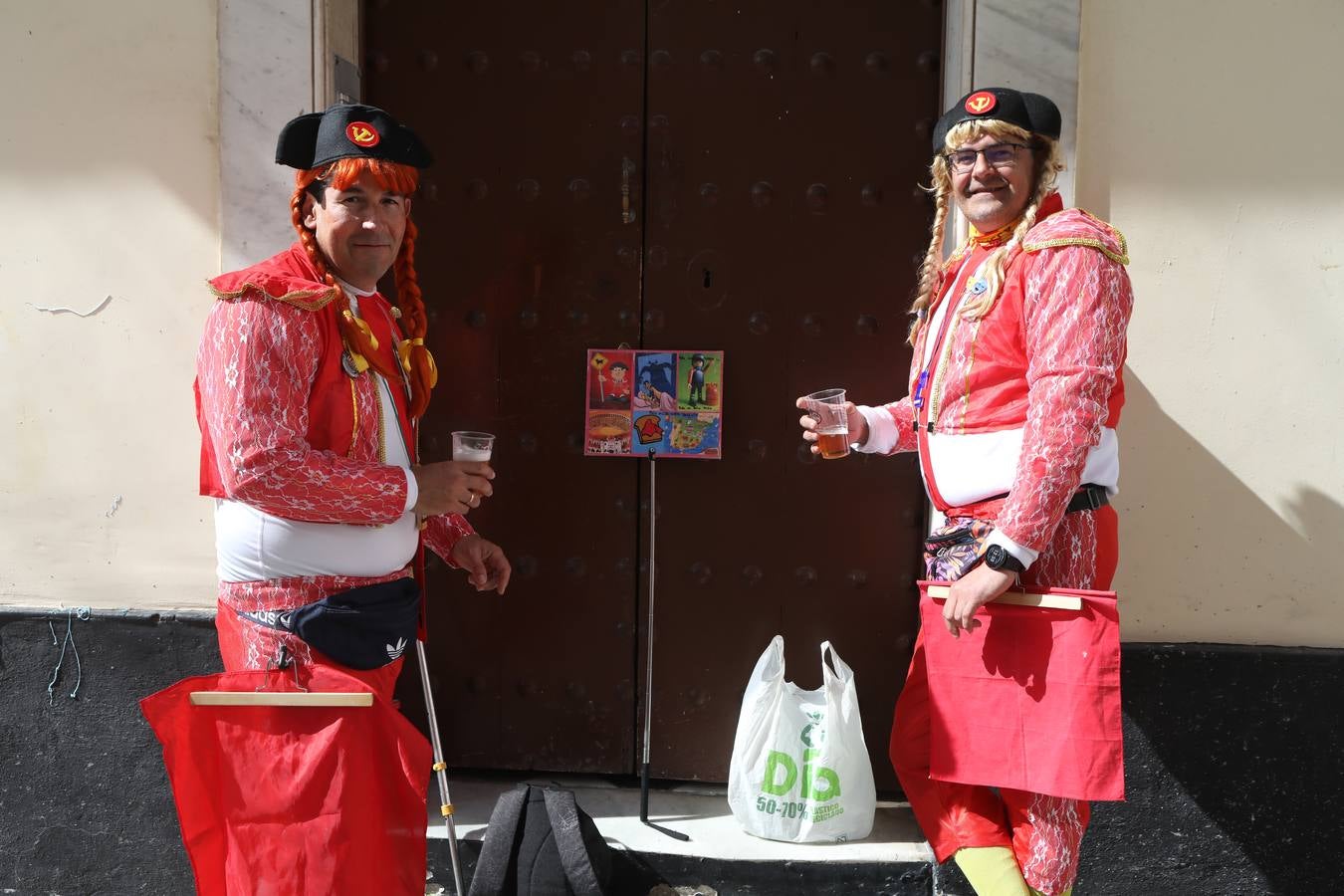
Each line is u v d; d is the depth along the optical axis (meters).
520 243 3.57
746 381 3.55
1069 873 2.51
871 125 3.47
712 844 3.26
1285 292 3.09
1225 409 3.12
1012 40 3.07
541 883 2.98
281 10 3.22
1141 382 3.13
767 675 3.33
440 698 3.70
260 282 2.27
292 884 2.32
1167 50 3.08
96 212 3.32
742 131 3.50
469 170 3.57
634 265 3.55
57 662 3.37
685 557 3.61
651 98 3.51
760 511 3.58
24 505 3.39
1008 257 2.47
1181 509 3.15
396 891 2.37
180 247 3.31
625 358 3.56
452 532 2.89
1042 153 2.58
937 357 2.60
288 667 2.35
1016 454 2.45
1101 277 2.33
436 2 3.54
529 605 3.66
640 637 3.64
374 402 2.46
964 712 2.50
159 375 3.34
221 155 3.26
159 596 3.38
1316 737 3.12
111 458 3.37
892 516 3.56
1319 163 3.07
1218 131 3.08
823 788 3.24
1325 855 3.13
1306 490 3.12
